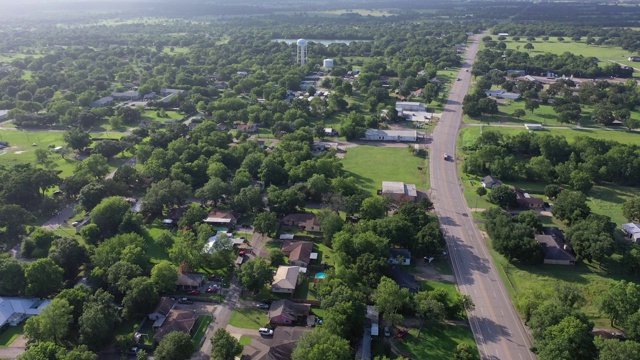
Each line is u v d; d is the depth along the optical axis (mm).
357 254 179625
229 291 170500
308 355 123875
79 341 137500
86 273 177625
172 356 130625
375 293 158875
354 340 143500
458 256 194250
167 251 194500
